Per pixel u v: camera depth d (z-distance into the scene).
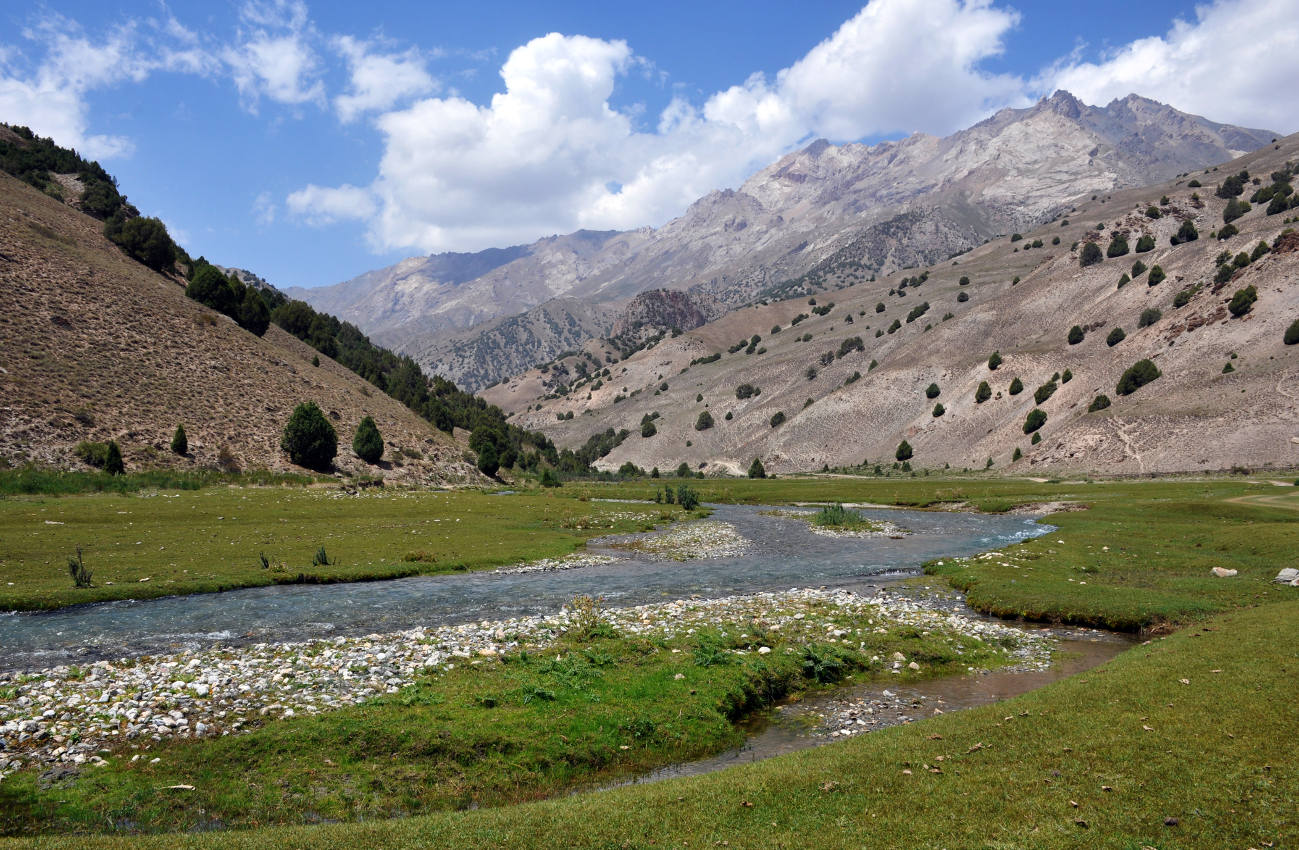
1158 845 9.14
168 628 26.22
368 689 18.19
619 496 101.44
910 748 13.43
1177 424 119.12
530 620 26.81
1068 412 154.88
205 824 11.90
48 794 12.45
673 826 10.59
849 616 26.92
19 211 104.19
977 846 9.41
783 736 16.67
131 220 122.00
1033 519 66.31
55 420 72.50
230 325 115.31
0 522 45.78
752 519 70.88
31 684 18.28
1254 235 174.88
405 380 177.88
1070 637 25.78
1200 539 42.09
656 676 19.30
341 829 10.80
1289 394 110.62
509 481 129.38
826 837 9.98
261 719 15.90
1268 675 15.38
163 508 56.91
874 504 89.62
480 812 11.55
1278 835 9.06
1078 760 12.09
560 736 15.45
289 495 72.25
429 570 39.12
